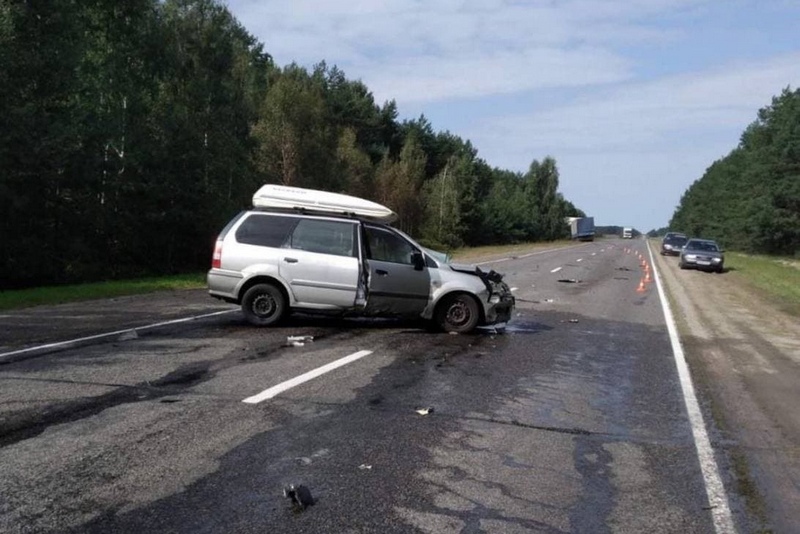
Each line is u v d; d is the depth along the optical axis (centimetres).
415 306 1253
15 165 2358
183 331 1173
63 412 670
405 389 828
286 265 1232
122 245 3150
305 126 4334
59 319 1280
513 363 1024
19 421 638
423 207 6844
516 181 12862
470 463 579
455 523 460
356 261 1228
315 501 485
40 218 2623
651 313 1778
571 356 1109
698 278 3319
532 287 2384
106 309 1450
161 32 3281
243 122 3709
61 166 2520
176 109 3275
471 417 721
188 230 3347
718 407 819
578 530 460
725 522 484
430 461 579
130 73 3180
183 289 2011
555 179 12025
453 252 5694
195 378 830
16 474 514
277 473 535
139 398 730
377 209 1259
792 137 6109
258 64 5712
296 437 623
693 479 567
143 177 3100
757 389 938
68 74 2561
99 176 2819
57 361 900
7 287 2550
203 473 528
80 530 429
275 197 1259
